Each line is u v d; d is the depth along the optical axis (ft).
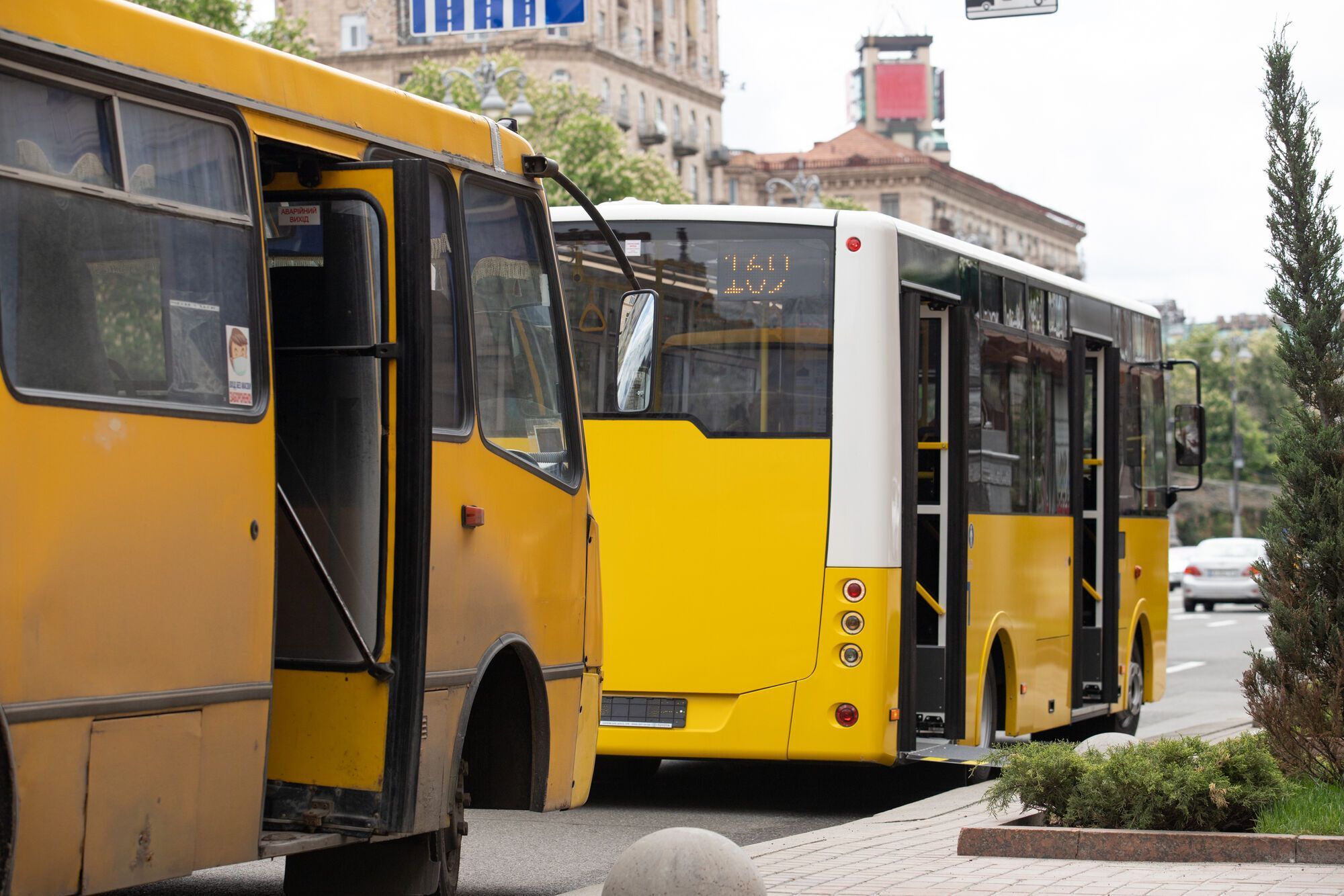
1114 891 30.50
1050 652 53.06
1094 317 58.18
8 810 18.98
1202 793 35.40
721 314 42.88
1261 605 41.22
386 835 24.90
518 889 33.63
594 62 351.87
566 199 203.82
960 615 45.21
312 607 25.35
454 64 338.75
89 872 20.12
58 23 20.36
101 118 20.97
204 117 22.62
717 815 44.47
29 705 19.24
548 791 30.09
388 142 26.32
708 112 407.44
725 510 42.57
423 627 25.22
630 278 32.55
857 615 41.96
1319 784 38.63
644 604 42.88
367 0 341.62
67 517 19.83
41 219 19.90
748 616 42.37
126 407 20.77
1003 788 36.81
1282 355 41.86
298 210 25.55
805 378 42.42
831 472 42.16
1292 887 30.86
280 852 23.54
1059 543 54.03
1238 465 319.27
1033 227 579.89
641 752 42.78
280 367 25.57
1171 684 91.40
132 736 20.71
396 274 25.14
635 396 31.78
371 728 25.04
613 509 43.11
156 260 21.57
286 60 24.32
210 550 22.04
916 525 43.52
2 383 19.08
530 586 29.35
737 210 43.01
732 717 42.32
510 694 29.84
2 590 18.97
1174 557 195.93
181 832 21.52
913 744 43.24
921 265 44.04
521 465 29.14
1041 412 52.47
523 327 29.86
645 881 23.94
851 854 34.94
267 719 23.06
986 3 54.13
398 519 25.13
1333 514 40.52
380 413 25.22
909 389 43.11
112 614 20.42
